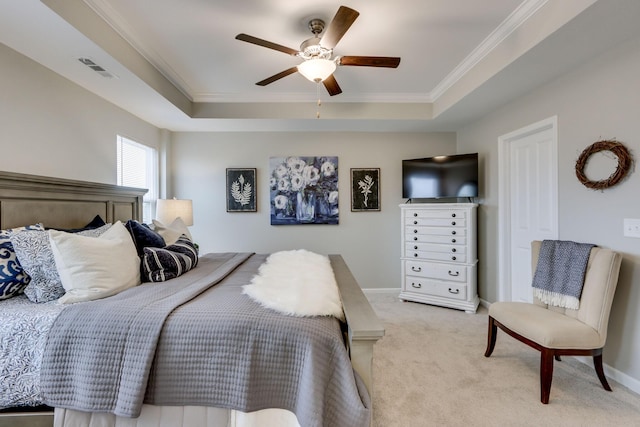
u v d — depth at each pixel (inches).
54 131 93.4
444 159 150.9
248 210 167.2
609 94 81.4
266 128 159.8
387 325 120.9
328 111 143.2
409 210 152.6
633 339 76.2
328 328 49.9
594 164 85.7
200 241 167.3
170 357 47.9
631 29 72.0
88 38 75.0
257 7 77.7
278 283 66.3
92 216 99.7
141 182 148.2
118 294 61.5
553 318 78.8
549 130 106.9
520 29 83.8
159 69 109.3
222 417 48.1
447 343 104.1
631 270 76.5
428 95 141.0
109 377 47.1
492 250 137.8
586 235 88.7
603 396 73.8
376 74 118.5
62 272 59.9
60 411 48.1
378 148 169.5
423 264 148.8
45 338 49.5
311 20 83.0
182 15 81.0
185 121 145.9
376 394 75.1
